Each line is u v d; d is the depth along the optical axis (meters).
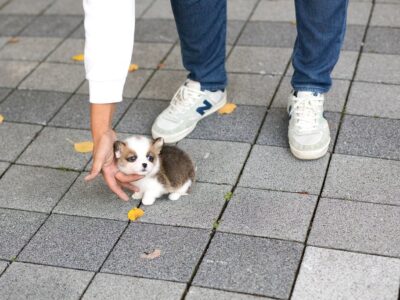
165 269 2.08
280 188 2.29
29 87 2.92
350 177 2.31
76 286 2.06
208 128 2.58
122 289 2.03
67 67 3.03
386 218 2.16
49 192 2.38
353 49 2.92
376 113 2.57
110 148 2.07
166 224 2.21
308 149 2.36
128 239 2.18
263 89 2.75
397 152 2.39
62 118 2.72
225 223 2.19
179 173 2.25
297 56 2.41
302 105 2.43
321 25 2.27
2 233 2.24
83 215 2.28
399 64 2.81
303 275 2.02
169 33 3.19
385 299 1.94
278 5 3.30
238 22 3.20
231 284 2.02
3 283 2.09
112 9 1.96
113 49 1.99
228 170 2.38
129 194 2.34
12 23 3.41
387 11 3.15
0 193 2.39
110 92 2.01
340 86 2.72
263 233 2.15
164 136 2.51
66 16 3.43
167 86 2.84
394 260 2.03
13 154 2.55
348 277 2.00
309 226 2.16
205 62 2.53
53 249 2.17
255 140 2.50
